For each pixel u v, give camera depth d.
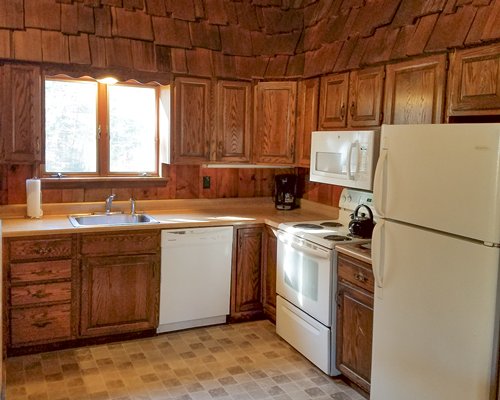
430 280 2.18
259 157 4.13
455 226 2.05
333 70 3.54
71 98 3.79
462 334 2.04
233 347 3.53
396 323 2.39
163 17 3.79
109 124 3.94
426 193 2.18
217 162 4.04
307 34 3.98
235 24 4.04
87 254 3.37
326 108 3.67
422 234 2.21
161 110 4.07
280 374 3.16
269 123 4.08
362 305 2.82
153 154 4.14
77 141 3.85
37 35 3.38
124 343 3.55
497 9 2.35
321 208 4.20
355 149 3.15
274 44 4.09
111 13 3.62
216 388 2.96
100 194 3.94
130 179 4.00
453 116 2.57
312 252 3.19
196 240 3.69
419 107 2.79
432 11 2.76
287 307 3.56
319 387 3.00
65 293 3.34
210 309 3.84
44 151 3.52
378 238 2.46
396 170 2.35
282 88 4.02
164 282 3.64
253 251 3.93
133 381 3.01
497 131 1.87
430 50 2.69
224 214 4.09
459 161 2.02
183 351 3.45
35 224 3.39
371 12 3.29
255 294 4.00
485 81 2.37
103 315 3.48
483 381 1.97
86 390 2.89
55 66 3.43
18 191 3.66
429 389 2.22
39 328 3.30
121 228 3.43
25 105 3.39
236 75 4.01
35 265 3.23
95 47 3.54
